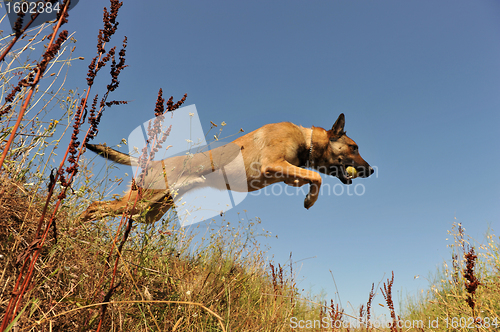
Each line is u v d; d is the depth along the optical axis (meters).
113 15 1.45
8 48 1.14
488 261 4.29
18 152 2.34
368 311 3.25
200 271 3.29
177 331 2.21
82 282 1.92
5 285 1.53
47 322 1.58
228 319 2.71
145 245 2.17
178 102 1.66
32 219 1.97
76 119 1.41
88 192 2.25
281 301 4.04
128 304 1.97
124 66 1.50
